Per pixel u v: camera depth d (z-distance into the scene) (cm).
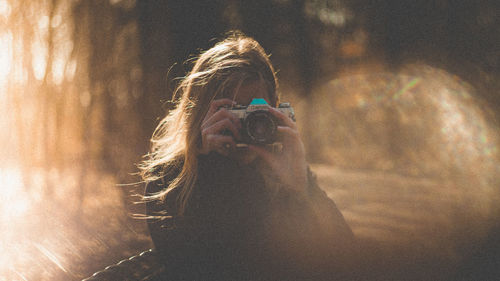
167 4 979
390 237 394
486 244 374
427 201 596
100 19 1028
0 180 726
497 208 548
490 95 1328
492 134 1231
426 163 1131
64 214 453
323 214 153
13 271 274
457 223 458
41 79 1025
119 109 1055
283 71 1340
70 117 1052
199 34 966
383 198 617
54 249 324
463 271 304
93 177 732
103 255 312
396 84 1362
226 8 1024
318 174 908
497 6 1313
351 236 154
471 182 816
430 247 362
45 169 855
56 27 1004
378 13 1370
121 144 1020
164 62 987
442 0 1346
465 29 1349
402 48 1394
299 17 1294
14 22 965
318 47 1358
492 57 1341
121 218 432
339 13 1351
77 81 1053
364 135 1298
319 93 1380
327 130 1323
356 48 1376
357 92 1364
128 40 1023
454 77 1361
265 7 1160
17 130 1007
